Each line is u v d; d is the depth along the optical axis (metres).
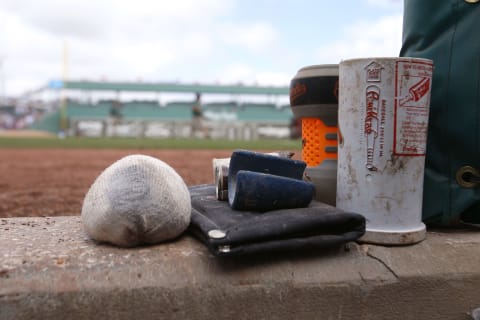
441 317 0.57
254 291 0.53
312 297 0.54
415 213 0.60
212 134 17.19
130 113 20.34
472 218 0.63
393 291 0.56
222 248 0.51
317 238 0.55
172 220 0.55
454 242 0.60
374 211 0.59
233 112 20.67
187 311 0.52
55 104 22.16
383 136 0.58
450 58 0.61
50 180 2.74
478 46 0.59
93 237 0.57
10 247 0.55
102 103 22.09
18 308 0.48
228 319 0.53
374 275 0.56
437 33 0.62
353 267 0.56
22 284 0.49
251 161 0.61
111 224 0.54
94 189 0.57
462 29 0.60
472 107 0.59
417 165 0.59
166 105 21.47
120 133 17.72
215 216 0.57
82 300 0.50
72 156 5.36
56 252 0.54
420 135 0.59
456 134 0.61
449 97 0.61
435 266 0.57
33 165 4.02
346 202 0.61
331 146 0.68
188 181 2.60
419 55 0.64
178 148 7.45
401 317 0.56
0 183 2.56
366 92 0.58
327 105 0.66
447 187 0.62
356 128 0.59
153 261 0.53
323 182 0.68
